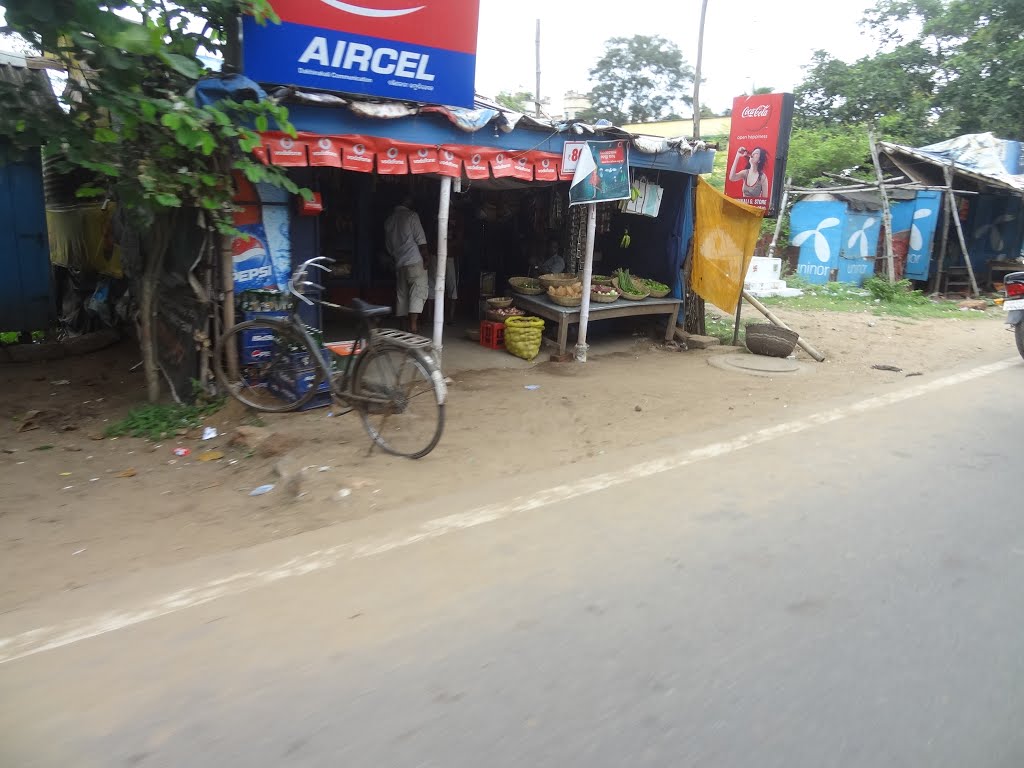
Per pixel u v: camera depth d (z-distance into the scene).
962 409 6.84
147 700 2.56
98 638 2.96
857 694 2.64
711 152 9.29
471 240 11.55
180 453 5.37
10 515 4.29
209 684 2.66
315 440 5.62
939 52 23.53
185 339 6.32
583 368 8.51
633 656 2.86
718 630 3.05
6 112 5.10
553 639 2.97
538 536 3.96
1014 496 4.62
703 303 10.19
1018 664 2.84
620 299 9.43
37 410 6.38
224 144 5.53
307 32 5.97
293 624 3.07
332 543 3.87
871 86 23.84
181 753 2.31
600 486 4.74
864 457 5.37
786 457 5.36
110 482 4.84
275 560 3.67
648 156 8.70
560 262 10.49
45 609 3.20
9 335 8.87
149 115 4.92
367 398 5.39
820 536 3.99
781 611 3.21
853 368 8.88
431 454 5.38
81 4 4.56
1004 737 2.42
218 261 6.01
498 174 7.39
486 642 2.95
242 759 2.28
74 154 5.18
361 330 5.43
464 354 8.91
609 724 2.47
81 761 2.27
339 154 6.36
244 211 6.20
